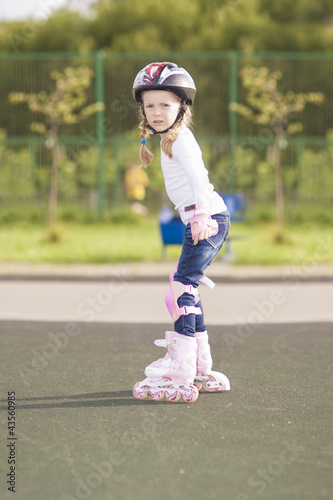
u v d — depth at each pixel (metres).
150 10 28.62
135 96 4.69
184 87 4.51
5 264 10.62
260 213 16.91
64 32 27.48
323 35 26.94
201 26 28.69
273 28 27.11
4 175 18.34
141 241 13.63
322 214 17.11
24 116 24.06
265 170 17.89
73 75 16.25
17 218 17.30
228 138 17.84
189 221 4.60
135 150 19.80
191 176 4.40
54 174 14.02
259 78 15.48
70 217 17.42
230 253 11.41
